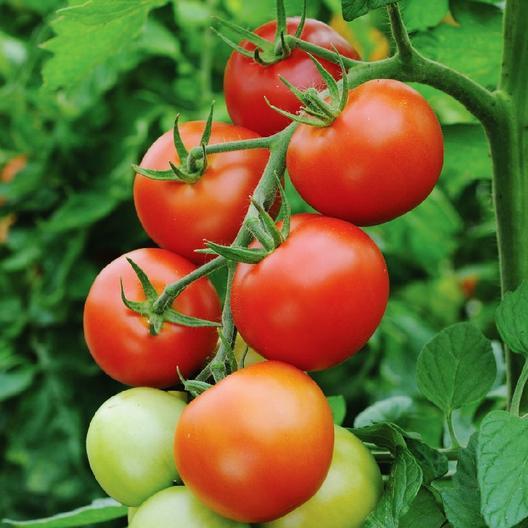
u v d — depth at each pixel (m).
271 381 0.65
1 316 1.69
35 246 1.66
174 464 0.69
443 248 1.66
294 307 0.65
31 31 1.89
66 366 1.66
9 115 1.74
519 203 0.76
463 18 0.85
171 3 1.58
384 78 0.71
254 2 1.47
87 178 1.66
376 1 0.67
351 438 0.71
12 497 1.76
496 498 0.62
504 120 0.75
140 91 1.65
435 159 0.68
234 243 0.67
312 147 0.67
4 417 1.70
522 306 0.70
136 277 0.70
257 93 0.72
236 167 0.70
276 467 0.64
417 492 0.68
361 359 1.54
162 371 0.70
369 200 0.67
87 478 1.66
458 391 0.76
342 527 0.69
